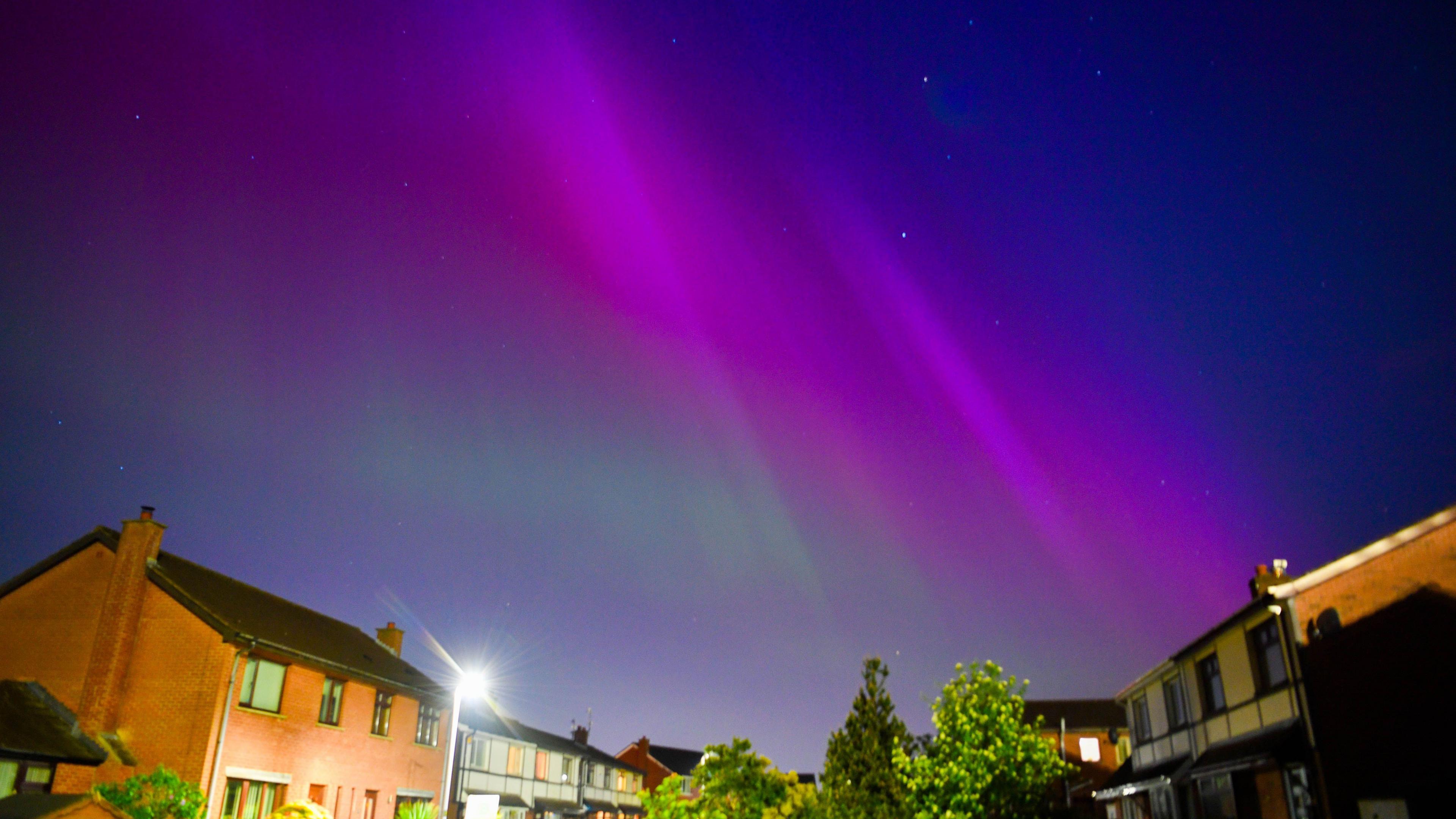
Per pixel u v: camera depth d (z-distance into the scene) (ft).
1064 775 115.75
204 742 86.43
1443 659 64.75
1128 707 119.96
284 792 96.89
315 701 103.09
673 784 78.84
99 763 84.69
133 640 91.25
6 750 76.02
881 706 112.06
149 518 95.04
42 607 92.73
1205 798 89.10
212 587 103.50
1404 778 63.67
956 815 104.32
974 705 110.32
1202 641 86.63
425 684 128.67
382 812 115.03
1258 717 76.23
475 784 151.43
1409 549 68.23
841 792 107.55
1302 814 69.87
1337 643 67.92
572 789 194.80
